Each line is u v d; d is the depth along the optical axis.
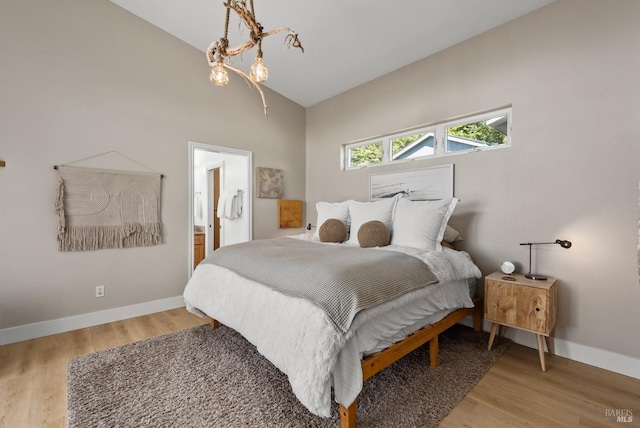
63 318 2.64
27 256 2.48
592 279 2.08
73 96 2.67
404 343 1.74
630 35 1.91
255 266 2.01
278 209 4.26
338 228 2.98
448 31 2.65
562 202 2.21
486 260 2.64
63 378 1.89
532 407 1.62
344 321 1.40
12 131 2.41
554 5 2.22
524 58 2.38
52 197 2.58
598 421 1.51
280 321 1.60
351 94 3.91
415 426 1.46
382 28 2.71
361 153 3.90
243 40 3.19
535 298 2.01
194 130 3.42
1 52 2.37
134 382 1.82
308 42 3.03
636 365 1.91
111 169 2.87
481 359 2.12
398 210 2.76
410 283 1.81
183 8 2.86
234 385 1.79
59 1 2.60
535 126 2.33
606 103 2.00
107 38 2.84
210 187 4.93
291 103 4.40
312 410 1.28
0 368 2.01
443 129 2.99
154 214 3.12
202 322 2.87
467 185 2.77
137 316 3.03
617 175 1.97
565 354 2.20
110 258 2.88
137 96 3.02
